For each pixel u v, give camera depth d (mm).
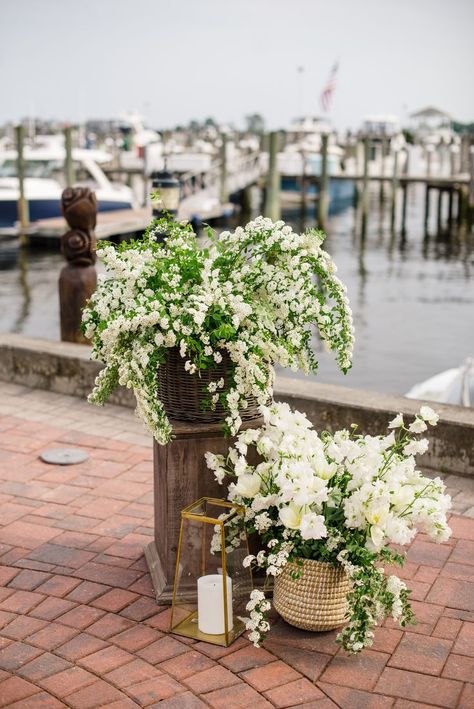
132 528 4855
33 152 30984
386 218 43094
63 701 3291
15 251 28484
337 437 3973
